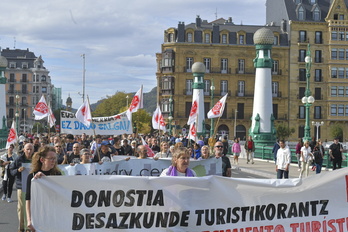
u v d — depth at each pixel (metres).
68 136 19.73
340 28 92.81
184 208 7.30
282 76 93.12
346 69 93.56
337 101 93.50
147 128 98.44
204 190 7.35
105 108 122.62
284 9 95.00
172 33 94.00
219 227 7.39
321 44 93.00
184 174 8.32
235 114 86.12
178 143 14.11
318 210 7.51
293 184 7.47
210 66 93.62
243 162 40.44
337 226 7.50
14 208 14.96
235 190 7.41
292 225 7.48
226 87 93.88
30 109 143.75
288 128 87.44
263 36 43.75
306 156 25.61
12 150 16.45
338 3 92.69
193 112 20.88
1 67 72.06
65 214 7.07
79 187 7.09
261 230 7.46
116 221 7.17
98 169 11.36
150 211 7.26
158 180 7.25
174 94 92.75
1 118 71.19
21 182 9.86
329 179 7.51
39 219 7.04
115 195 7.16
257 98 44.12
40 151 7.58
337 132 88.12
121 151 17.33
